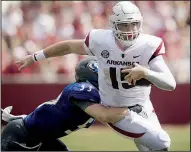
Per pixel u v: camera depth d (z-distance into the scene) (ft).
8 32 150.82
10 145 61.31
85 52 58.85
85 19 161.48
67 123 60.34
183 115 142.82
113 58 56.85
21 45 150.41
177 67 151.53
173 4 169.37
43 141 62.44
